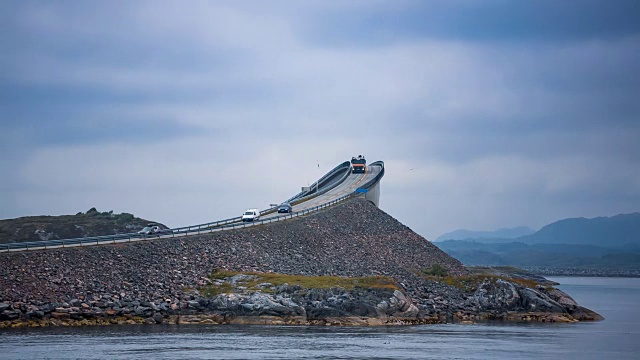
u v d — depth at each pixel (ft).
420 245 606.14
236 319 402.52
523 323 456.45
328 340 347.77
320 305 413.18
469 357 316.40
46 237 645.92
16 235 643.86
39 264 392.47
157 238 467.11
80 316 371.35
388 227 620.90
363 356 308.19
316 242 546.67
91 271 403.13
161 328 372.58
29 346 308.40
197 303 402.52
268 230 535.19
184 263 444.14
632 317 528.22
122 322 380.78
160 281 416.46
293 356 303.07
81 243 438.40
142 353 301.02
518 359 317.42
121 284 402.11
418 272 539.29
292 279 434.71
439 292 489.67
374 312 418.72
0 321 355.77
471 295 490.90
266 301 407.85
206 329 374.84
